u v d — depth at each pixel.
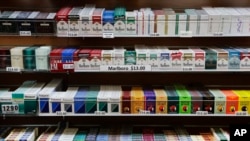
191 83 2.76
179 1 2.65
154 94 2.37
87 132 2.53
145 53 2.27
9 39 2.69
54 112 2.33
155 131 2.61
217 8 2.49
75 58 2.28
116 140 2.36
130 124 2.82
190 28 2.27
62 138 2.38
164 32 2.28
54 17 2.29
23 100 2.29
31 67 2.30
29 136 2.38
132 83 2.81
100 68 2.30
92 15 2.25
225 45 2.69
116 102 2.32
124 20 2.25
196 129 2.75
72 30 2.27
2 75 2.77
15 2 2.66
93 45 2.72
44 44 2.70
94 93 2.42
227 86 2.79
